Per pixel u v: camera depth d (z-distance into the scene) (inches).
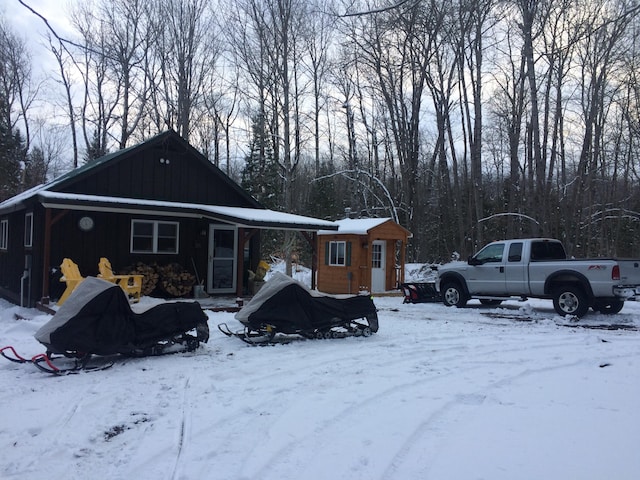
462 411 194.5
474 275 536.4
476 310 528.1
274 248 1275.8
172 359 285.0
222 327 390.6
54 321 260.2
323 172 1459.2
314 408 197.9
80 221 525.0
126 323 276.1
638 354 305.4
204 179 617.0
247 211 593.6
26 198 486.6
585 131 1042.7
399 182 1268.5
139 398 211.8
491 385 232.8
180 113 1074.7
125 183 558.9
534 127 826.2
